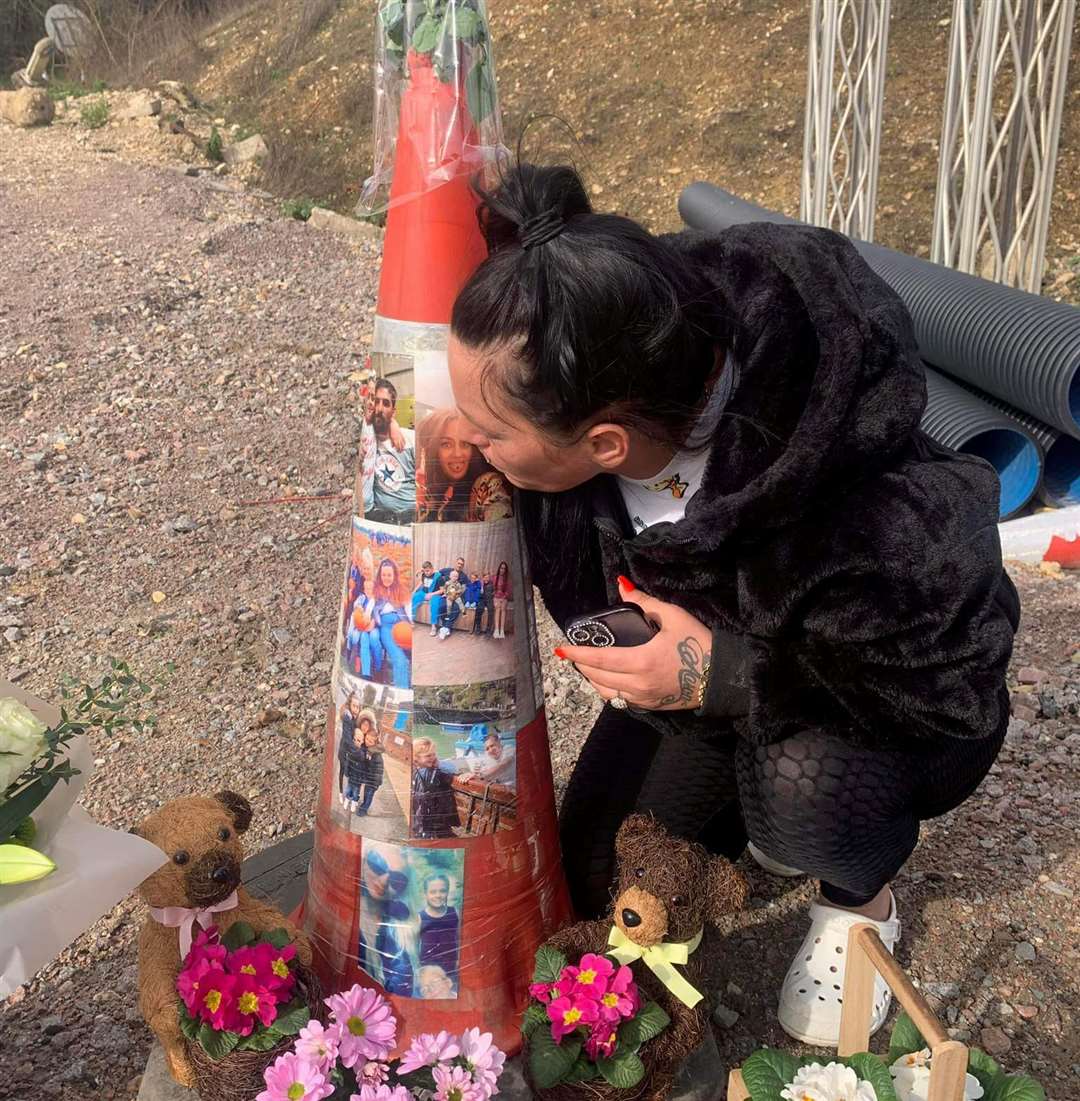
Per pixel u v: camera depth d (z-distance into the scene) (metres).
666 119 8.95
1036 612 3.34
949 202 5.62
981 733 1.54
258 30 11.99
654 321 1.30
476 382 1.36
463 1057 1.56
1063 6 5.02
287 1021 1.51
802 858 1.69
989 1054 1.89
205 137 9.85
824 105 6.39
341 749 1.65
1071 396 3.77
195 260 6.96
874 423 1.42
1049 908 2.22
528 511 1.68
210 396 5.09
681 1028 1.58
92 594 3.51
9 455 4.46
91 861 1.29
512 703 1.64
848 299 1.41
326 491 4.27
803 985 1.89
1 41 14.27
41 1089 1.81
